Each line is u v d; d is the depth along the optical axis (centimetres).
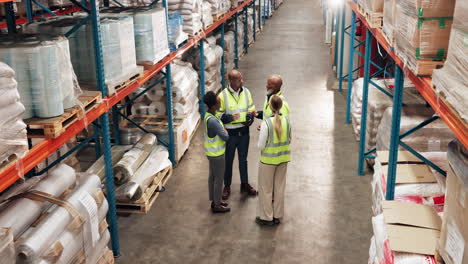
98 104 479
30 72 379
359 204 721
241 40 1866
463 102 260
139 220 685
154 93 884
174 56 788
